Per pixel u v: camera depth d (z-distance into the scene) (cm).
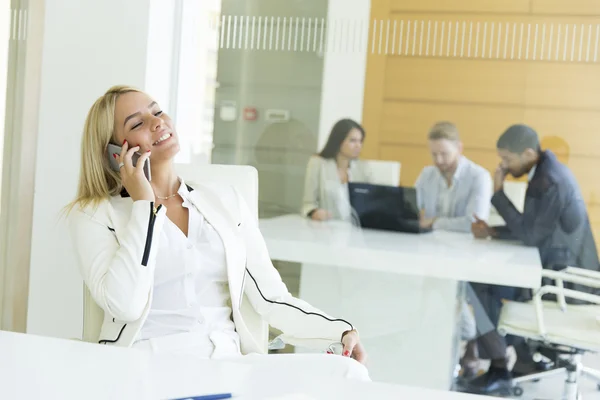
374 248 304
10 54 313
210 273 198
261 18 315
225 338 193
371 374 306
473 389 297
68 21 312
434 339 299
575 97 282
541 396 291
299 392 112
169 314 190
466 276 295
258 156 318
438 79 295
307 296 312
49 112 317
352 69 303
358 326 306
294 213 314
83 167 204
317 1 306
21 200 313
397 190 300
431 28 294
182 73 326
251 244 210
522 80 287
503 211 291
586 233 283
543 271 288
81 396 107
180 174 230
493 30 288
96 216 195
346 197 306
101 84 311
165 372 120
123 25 307
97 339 199
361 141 304
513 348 292
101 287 183
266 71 316
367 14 300
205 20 322
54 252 319
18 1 312
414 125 298
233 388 113
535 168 287
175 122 327
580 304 286
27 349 131
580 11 280
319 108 309
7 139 313
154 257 185
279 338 204
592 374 286
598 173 281
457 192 295
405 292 301
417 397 112
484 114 291
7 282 313
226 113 322
